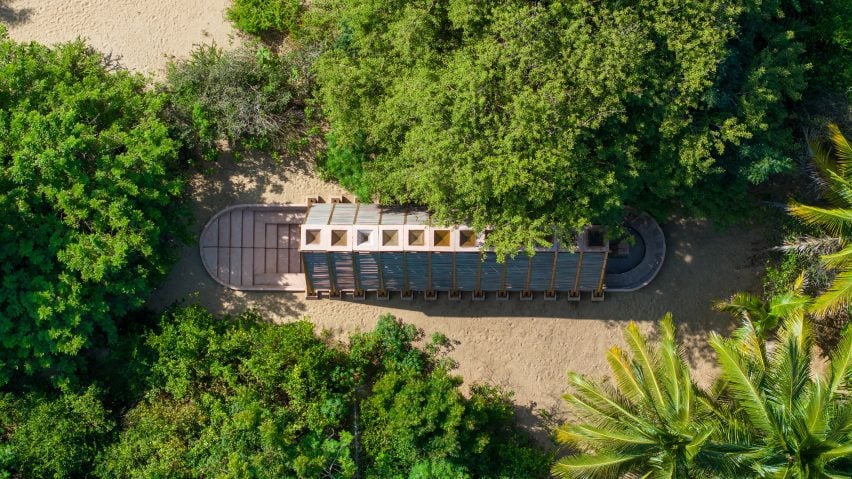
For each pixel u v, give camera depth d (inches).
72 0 1193.4
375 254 1111.6
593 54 901.2
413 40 961.5
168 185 1048.2
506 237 961.5
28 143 956.6
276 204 1190.3
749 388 906.1
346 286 1166.3
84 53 1122.0
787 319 1014.4
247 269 1198.3
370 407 1107.3
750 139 1027.3
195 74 1109.1
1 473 1061.8
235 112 1106.1
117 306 1080.2
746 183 1059.3
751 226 1197.1
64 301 1000.9
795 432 889.5
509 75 911.7
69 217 986.7
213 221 1190.3
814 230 1117.7
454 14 934.4
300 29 1168.8
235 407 1065.5
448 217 995.3
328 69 1029.2
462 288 1169.4
